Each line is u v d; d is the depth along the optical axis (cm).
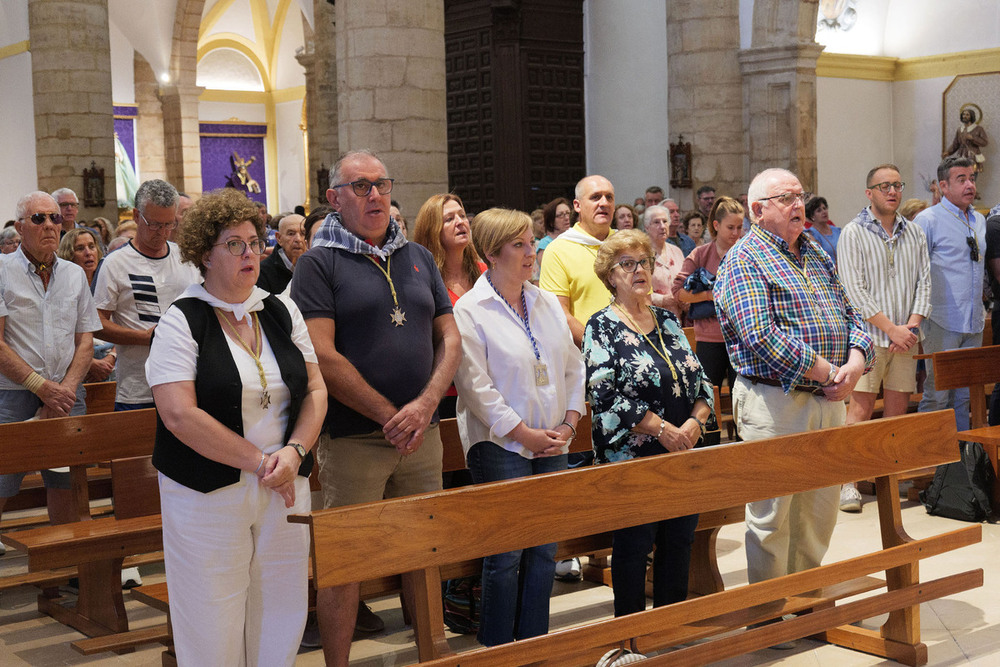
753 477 397
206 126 3167
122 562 479
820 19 1581
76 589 545
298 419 329
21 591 546
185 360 308
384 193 383
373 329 375
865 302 628
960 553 561
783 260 441
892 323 623
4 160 2064
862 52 1655
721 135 1383
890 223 634
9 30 2008
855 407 652
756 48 1355
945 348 693
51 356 548
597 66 1582
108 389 674
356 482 378
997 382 657
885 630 431
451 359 386
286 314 337
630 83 1546
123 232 837
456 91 1588
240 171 3238
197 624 310
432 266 404
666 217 728
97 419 491
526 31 1529
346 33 1034
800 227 440
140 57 2938
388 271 384
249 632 323
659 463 374
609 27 1561
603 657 367
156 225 551
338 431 377
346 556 308
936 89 1636
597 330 426
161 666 430
